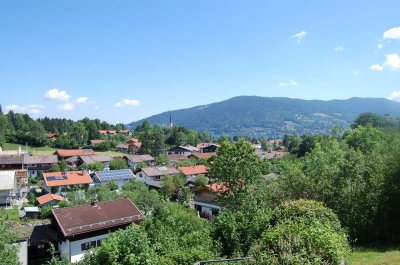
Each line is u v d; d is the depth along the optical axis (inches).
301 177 832.3
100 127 7126.0
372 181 730.8
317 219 488.7
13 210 2078.0
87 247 1175.6
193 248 513.7
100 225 1209.4
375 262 510.9
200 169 3021.7
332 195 761.0
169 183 2306.8
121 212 1315.2
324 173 811.4
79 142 5369.1
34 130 5462.6
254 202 929.5
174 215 740.0
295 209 544.1
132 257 417.7
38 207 2091.5
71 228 1157.7
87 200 1989.4
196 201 1740.9
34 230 1286.9
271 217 569.0
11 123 5821.9
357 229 717.9
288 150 4845.0
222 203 1257.4
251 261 352.8
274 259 319.0
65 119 7135.8
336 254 331.0
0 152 4146.2
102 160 3688.5
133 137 6156.5
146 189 2256.4
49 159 3548.2
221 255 543.8
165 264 462.9
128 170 2938.0
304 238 347.3
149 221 663.1
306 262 308.7
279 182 882.8
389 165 747.4
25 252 1014.4
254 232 551.8
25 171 2910.9
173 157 4114.2
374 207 710.5
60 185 2559.1
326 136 2472.9
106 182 2672.2
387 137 1189.1
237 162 1218.0
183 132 6274.6
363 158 797.9
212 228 608.4
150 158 3892.7
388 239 708.0
